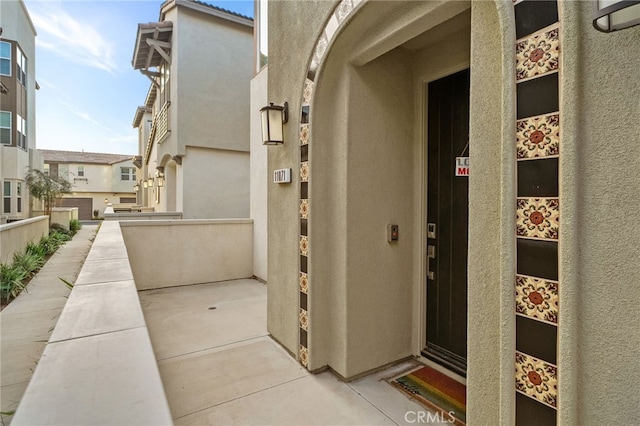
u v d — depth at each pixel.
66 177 26.02
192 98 10.12
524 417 1.48
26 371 2.94
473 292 1.71
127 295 2.27
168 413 1.08
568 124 1.30
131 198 31.25
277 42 3.49
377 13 2.30
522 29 1.46
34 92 17.72
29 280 6.29
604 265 1.24
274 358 3.20
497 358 1.62
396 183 3.03
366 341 2.88
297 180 3.11
